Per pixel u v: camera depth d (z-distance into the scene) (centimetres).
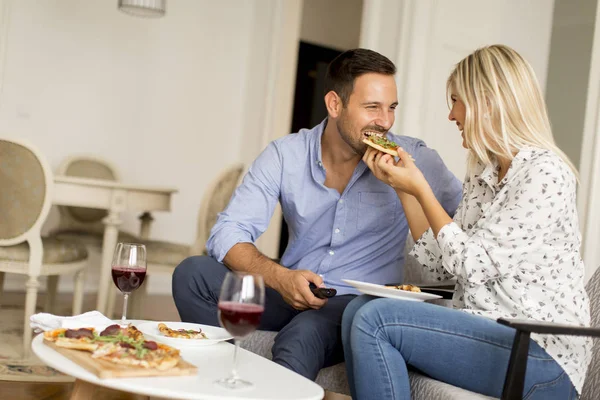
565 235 172
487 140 182
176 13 569
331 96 223
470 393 167
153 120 563
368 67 216
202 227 384
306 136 234
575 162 606
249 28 607
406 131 393
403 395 170
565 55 616
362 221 228
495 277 174
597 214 307
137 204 385
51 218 511
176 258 387
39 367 298
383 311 171
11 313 408
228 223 229
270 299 221
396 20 408
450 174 234
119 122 548
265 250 591
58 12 518
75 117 530
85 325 166
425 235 205
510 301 173
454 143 412
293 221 234
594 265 307
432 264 206
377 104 216
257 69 595
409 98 394
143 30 555
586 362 173
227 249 222
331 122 227
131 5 465
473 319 170
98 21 535
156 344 148
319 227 231
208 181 593
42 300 468
